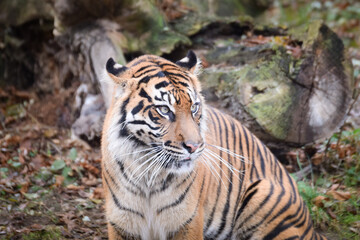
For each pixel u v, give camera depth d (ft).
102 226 24.71
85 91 34.04
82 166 29.81
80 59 34.73
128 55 34.83
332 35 31.45
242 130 21.39
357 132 32.27
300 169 29.89
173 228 18.51
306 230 20.31
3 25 40.24
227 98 30.14
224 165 19.86
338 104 30.53
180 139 17.04
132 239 18.69
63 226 24.22
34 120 36.14
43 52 38.70
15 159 30.25
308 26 32.63
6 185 27.04
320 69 30.53
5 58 40.68
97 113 32.83
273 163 21.49
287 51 31.89
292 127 29.84
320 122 30.27
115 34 34.45
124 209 18.13
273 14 61.93
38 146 32.37
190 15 38.70
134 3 34.45
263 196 19.77
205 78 31.37
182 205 18.24
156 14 35.83
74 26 35.76
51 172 29.22
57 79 38.19
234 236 20.59
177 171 17.52
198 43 36.88
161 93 17.12
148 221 18.34
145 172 17.78
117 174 17.92
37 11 37.91
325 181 28.73
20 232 23.03
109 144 17.80
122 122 17.47
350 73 30.91
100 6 34.30
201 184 18.83
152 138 17.34
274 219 19.69
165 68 17.89
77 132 32.94
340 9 65.57
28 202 25.85
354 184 28.55
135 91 17.44
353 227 24.90
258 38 36.11
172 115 17.22
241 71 30.86
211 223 19.95
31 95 39.01
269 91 29.73
